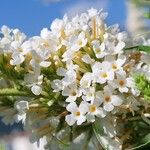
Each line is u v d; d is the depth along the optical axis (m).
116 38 0.26
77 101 0.25
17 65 0.25
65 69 0.25
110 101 0.25
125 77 0.25
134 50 0.26
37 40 0.26
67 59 0.25
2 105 0.26
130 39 0.26
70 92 0.25
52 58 0.25
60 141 0.26
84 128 0.26
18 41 0.26
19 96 0.25
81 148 0.26
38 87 0.25
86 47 0.25
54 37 0.26
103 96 0.25
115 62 0.25
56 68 0.25
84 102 0.25
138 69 0.25
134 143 0.25
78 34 0.26
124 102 0.25
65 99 0.25
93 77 0.25
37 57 0.25
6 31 0.26
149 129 0.25
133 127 0.25
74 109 0.25
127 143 0.25
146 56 0.26
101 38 0.26
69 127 0.26
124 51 0.26
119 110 0.25
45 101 0.25
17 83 0.25
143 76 0.24
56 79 0.25
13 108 0.26
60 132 0.26
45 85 0.25
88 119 0.24
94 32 0.26
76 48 0.25
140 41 0.27
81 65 0.25
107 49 0.25
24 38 0.26
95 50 0.25
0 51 0.25
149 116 0.25
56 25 0.26
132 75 0.25
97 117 0.25
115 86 0.25
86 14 0.26
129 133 0.25
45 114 0.25
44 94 0.25
